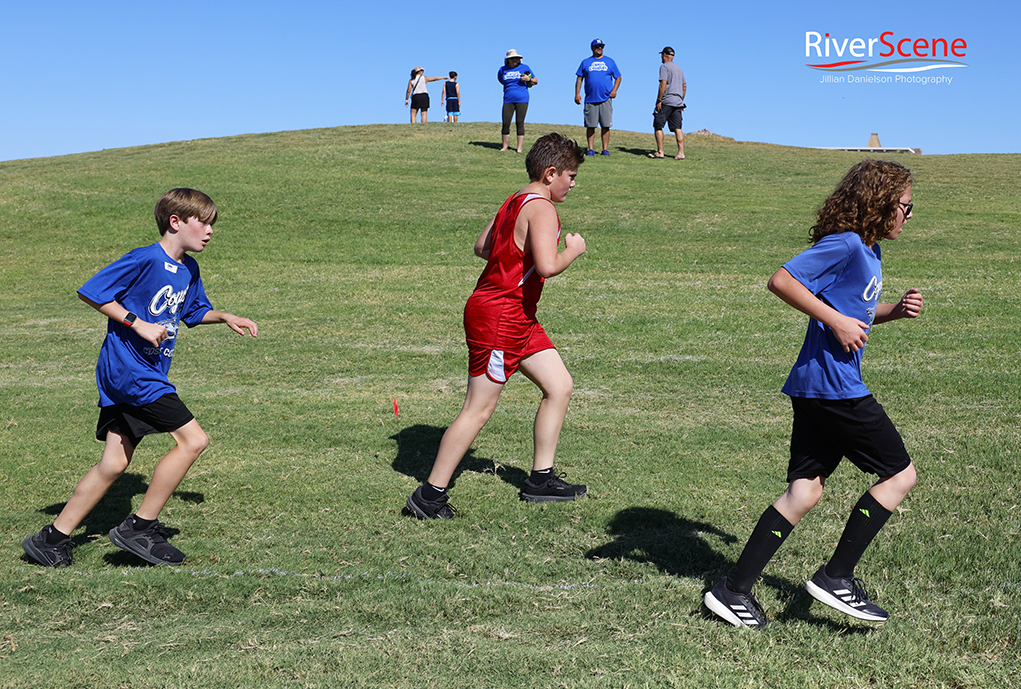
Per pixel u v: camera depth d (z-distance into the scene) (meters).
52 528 3.86
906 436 5.37
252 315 10.28
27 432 5.94
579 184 18.31
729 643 3.04
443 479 4.39
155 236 15.76
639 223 15.12
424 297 11.04
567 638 3.12
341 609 3.37
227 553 3.97
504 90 21.50
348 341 8.91
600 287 11.18
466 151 21.98
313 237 14.96
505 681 2.83
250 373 7.68
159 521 4.37
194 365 8.02
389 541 4.11
